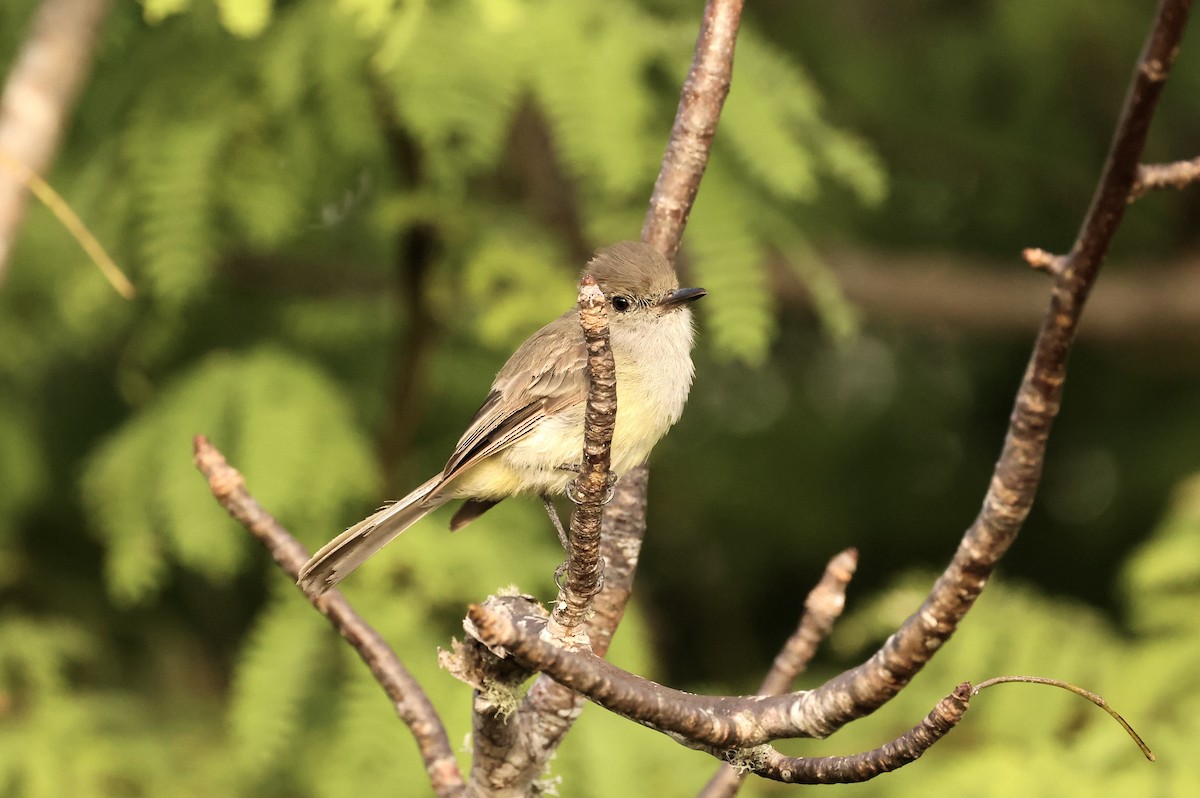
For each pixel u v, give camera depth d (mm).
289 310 12742
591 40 9711
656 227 6918
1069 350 4629
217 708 12633
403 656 9977
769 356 16750
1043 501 16078
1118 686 10445
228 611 13953
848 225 15625
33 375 13023
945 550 15914
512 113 10031
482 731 5754
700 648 16391
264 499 10180
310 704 10625
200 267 9953
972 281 15797
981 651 10742
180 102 10242
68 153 11742
